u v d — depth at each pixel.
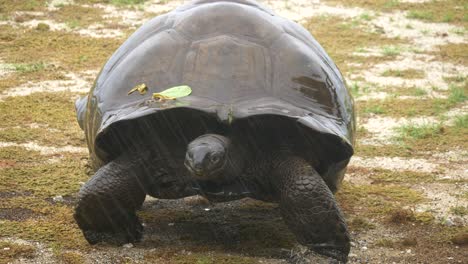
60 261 6.29
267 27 6.66
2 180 8.19
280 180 5.98
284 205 5.95
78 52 14.38
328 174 6.43
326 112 6.28
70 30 15.89
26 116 10.70
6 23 16.22
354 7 18.72
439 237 7.04
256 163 6.16
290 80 6.32
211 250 6.52
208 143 5.76
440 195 8.23
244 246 6.63
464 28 17.23
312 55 6.69
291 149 6.18
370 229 7.22
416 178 8.78
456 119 11.07
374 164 9.27
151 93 6.23
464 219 7.52
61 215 7.27
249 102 6.04
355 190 8.27
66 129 10.24
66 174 8.50
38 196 7.83
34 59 13.84
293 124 5.99
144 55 6.52
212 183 6.16
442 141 10.14
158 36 6.68
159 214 7.42
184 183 6.19
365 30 16.78
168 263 6.22
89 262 6.23
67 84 12.41
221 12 6.70
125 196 6.14
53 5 17.72
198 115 5.93
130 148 6.18
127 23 16.66
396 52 15.09
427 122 10.98
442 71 13.97
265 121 5.97
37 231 6.87
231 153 5.97
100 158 6.44
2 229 6.89
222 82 6.14
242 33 6.55
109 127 5.97
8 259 6.31
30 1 17.80
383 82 13.16
